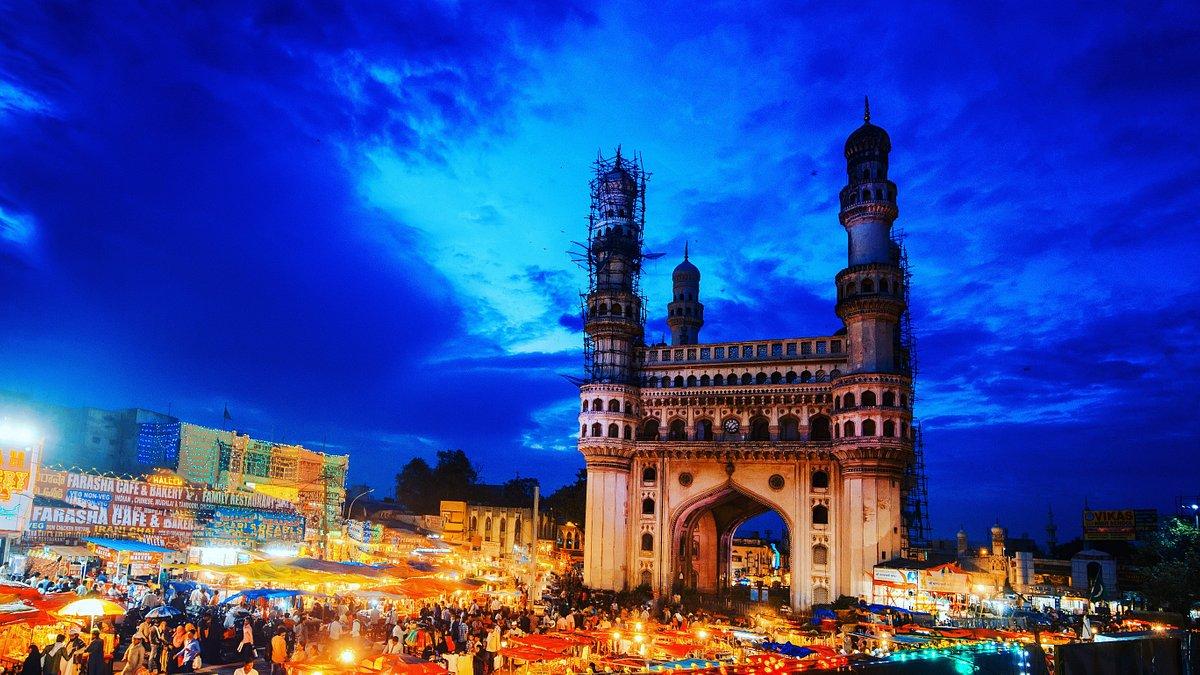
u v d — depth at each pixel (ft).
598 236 280.51
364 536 263.70
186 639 105.91
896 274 240.12
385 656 86.48
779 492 241.96
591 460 259.39
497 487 449.48
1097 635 58.80
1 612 87.86
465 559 276.62
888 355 234.99
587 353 273.75
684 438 260.42
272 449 244.83
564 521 398.21
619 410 259.19
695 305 335.67
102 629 102.58
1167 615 159.84
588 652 112.06
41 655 91.91
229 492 192.44
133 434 233.14
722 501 253.65
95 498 159.53
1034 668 40.60
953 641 121.90
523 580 253.24
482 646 116.67
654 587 249.34
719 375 259.19
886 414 225.35
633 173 290.97
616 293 269.64
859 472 226.17
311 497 246.27
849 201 250.57
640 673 79.20
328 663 84.07
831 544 233.35
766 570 363.56
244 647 110.22
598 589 248.73
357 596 137.90
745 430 252.01
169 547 160.35
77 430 228.63
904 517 250.98
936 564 204.13
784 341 254.06
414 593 136.56
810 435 245.04
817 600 231.30
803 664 66.44
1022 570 220.84
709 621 200.95
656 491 256.11
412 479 427.74
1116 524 262.06
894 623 171.94
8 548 142.20
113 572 153.99
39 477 151.12
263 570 130.82
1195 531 199.82
